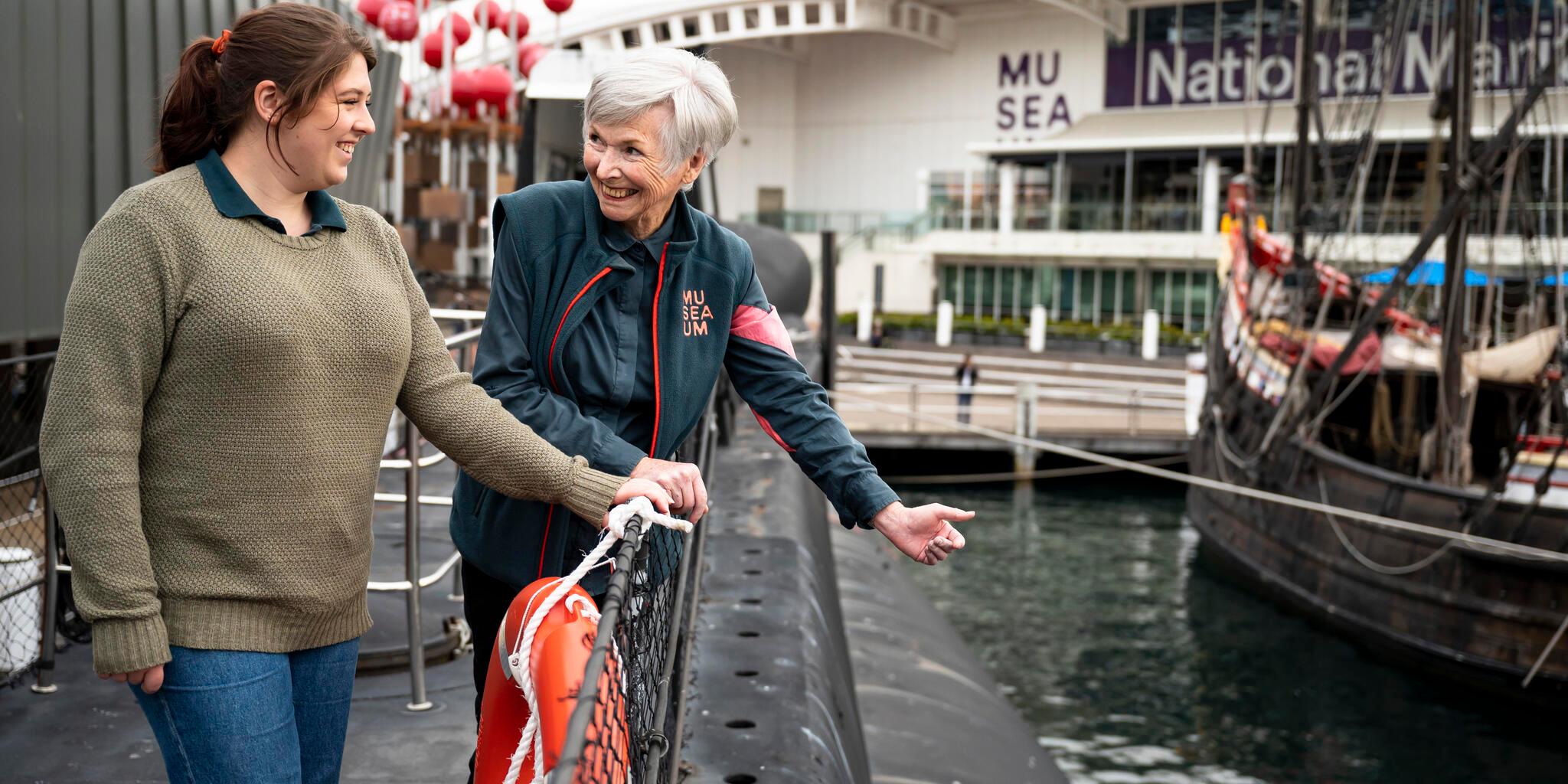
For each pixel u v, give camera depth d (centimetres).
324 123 175
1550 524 1159
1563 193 2303
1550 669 1145
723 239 227
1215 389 1861
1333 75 3944
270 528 177
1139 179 4006
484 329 215
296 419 177
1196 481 1376
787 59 5250
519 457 195
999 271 4275
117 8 636
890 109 5072
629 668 166
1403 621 1295
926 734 727
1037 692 1227
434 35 1488
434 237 1399
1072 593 1602
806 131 5288
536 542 214
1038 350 3741
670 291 219
